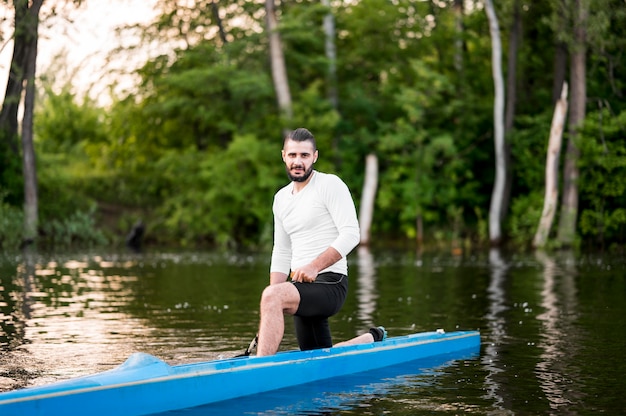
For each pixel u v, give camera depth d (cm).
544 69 2988
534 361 621
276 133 2881
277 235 612
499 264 1770
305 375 536
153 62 2972
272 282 612
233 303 1020
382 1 3039
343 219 579
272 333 540
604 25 2245
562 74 2609
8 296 1094
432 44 3117
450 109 2920
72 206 2858
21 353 661
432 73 2897
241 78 2797
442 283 1302
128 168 3231
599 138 2477
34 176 2445
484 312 930
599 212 2511
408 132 2889
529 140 2661
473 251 2338
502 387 529
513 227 2584
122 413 442
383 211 2967
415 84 3064
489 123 3019
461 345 671
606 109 2480
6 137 2636
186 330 790
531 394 510
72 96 2961
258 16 3014
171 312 932
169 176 2942
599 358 635
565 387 531
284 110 2836
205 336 752
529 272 1535
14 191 2633
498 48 2622
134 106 3061
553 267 1669
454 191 2891
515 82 2672
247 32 3002
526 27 2866
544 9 2761
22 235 2398
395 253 2245
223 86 2881
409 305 999
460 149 2992
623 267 1662
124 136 3141
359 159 3036
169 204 2888
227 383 491
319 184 587
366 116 3084
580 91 2409
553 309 957
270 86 2902
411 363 611
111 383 439
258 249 2523
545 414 461
